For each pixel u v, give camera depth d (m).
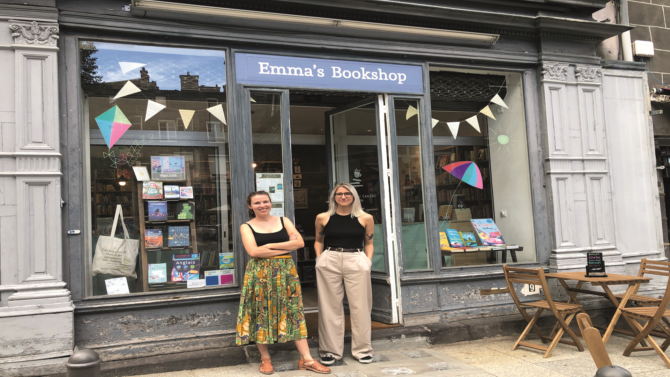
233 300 4.54
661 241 6.34
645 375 3.97
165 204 4.50
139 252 4.38
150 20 4.41
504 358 4.45
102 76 4.37
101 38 4.30
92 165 4.29
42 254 3.92
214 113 4.69
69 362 2.49
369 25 5.04
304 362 4.13
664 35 7.07
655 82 6.89
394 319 5.06
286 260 4.09
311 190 9.27
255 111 4.82
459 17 5.45
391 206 5.20
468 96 5.81
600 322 5.73
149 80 4.52
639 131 6.42
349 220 4.43
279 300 4.01
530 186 5.84
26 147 3.93
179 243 4.51
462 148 5.73
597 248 5.86
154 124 4.52
